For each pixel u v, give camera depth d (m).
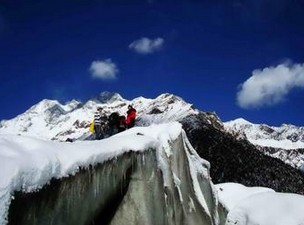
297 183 108.81
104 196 11.74
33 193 8.61
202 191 18.00
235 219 11.29
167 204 14.75
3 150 8.46
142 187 13.53
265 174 105.44
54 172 9.28
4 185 7.87
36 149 9.26
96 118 18.69
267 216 10.74
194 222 16.20
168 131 16.30
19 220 8.27
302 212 10.55
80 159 10.36
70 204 10.02
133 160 13.27
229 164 104.25
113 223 12.62
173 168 15.62
